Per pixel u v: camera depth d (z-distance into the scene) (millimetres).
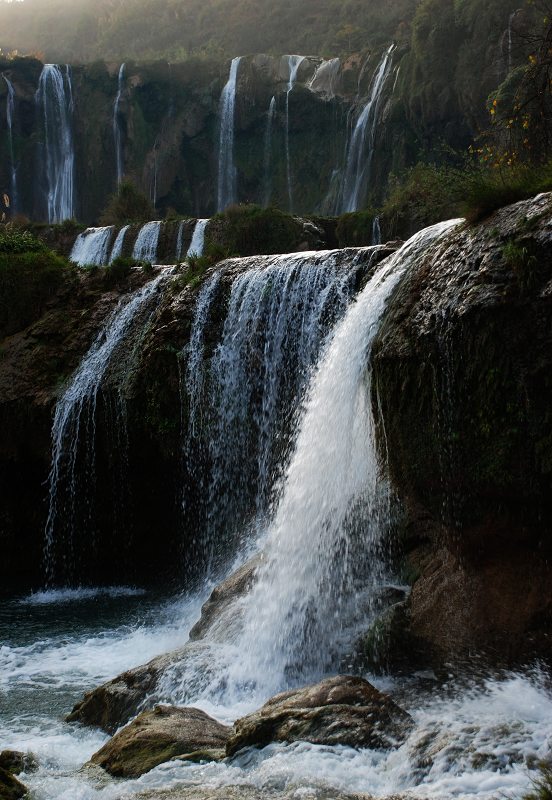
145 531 11719
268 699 5703
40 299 13688
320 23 56000
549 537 5711
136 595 10758
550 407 5496
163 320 11414
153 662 6484
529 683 5469
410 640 6113
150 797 4188
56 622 9258
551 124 10914
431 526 6871
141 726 5207
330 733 4762
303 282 10242
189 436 10828
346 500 7285
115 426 11414
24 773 4871
